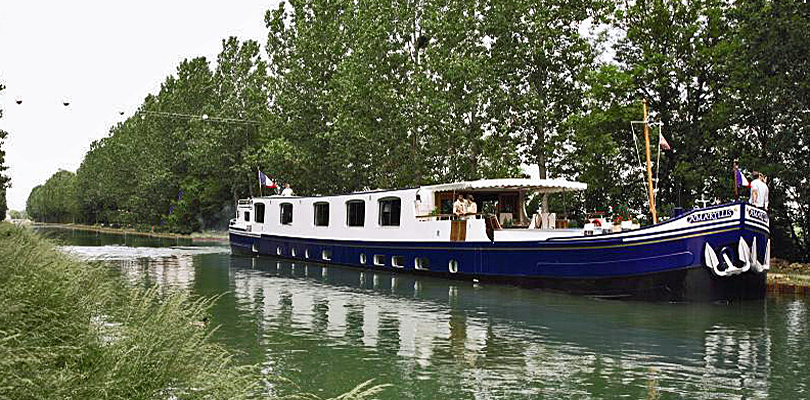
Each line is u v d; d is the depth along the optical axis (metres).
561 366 11.90
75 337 6.56
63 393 5.30
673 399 9.86
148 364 6.21
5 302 6.00
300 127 51.31
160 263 35.41
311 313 18.00
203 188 76.25
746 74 28.69
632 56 36.00
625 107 34.19
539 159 38.31
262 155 54.34
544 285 22.77
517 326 15.96
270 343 13.81
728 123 31.31
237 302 20.20
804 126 26.62
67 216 162.00
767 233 19.70
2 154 46.81
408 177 42.97
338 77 46.75
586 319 17.00
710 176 31.86
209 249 48.91
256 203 40.38
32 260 8.34
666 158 34.97
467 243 25.80
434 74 40.56
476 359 12.45
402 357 12.57
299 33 52.00
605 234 20.94
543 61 37.03
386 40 42.56
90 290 8.81
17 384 4.86
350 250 32.47
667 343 13.92
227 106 64.62
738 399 9.84
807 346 13.62
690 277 19.19
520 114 38.25
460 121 39.66
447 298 21.19
